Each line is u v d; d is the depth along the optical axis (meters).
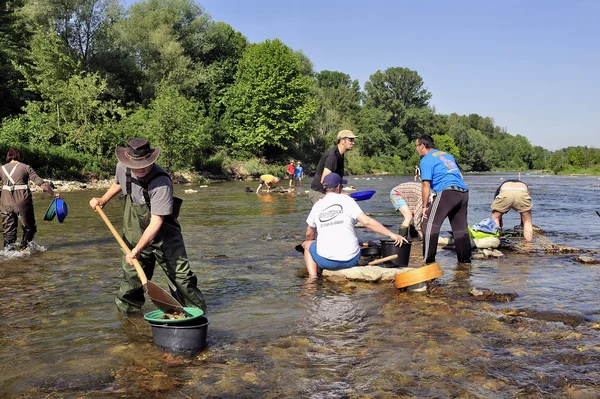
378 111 85.62
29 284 5.91
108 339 4.09
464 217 7.11
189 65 56.03
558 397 3.06
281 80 52.12
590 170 63.59
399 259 6.65
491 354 3.74
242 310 4.91
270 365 3.56
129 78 50.53
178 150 36.41
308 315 4.75
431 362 3.60
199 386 3.23
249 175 45.03
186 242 9.07
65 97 31.81
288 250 8.27
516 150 127.75
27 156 27.06
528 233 9.13
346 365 3.56
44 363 3.60
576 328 4.30
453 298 5.32
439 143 95.31
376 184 34.03
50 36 33.78
